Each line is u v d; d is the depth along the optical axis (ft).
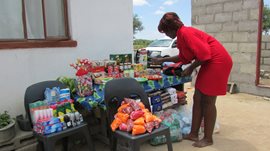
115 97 8.49
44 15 10.75
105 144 10.49
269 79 20.54
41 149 8.38
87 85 9.50
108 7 12.70
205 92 9.77
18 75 9.82
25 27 10.23
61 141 10.08
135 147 7.28
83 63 9.61
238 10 18.99
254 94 18.84
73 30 11.43
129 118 7.82
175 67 11.06
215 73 9.59
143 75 10.75
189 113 11.83
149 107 9.02
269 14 19.75
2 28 9.76
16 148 8.71
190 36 9.34
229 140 10.77
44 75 10.57
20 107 9.99
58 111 8.23
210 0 20.59
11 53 9.57
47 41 10.55
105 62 10.63
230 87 19.70
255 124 12.62
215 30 20.66
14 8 10.00
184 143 10.50
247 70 19.06
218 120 13.28
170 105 11.47
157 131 7.67
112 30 13.01
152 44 35.37
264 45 20.99
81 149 10.15
